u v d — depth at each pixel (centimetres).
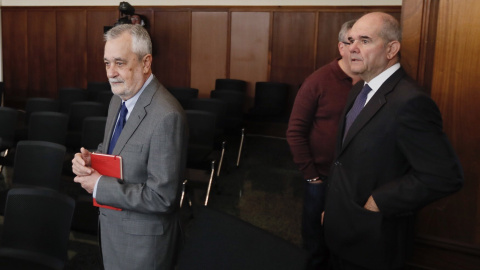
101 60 859
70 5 860
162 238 177
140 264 174
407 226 165
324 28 707
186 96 651
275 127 720
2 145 398
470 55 190
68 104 607
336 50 707
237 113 586
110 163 171
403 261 164
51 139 407
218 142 468
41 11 881
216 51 775
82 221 254
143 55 169
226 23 761
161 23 798
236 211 380
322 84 226
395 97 153
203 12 771
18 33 905
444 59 195
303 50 725
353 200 160
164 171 165
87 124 388
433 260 209
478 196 198
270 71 748
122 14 744
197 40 783
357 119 162
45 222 204
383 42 156
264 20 738
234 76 771
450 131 198
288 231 340
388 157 155
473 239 202
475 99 191
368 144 158
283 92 693
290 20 724
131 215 174
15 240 208
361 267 166
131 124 171
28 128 448
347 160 166
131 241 174
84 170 168
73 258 288
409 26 200
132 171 171
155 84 176
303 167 233
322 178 233
